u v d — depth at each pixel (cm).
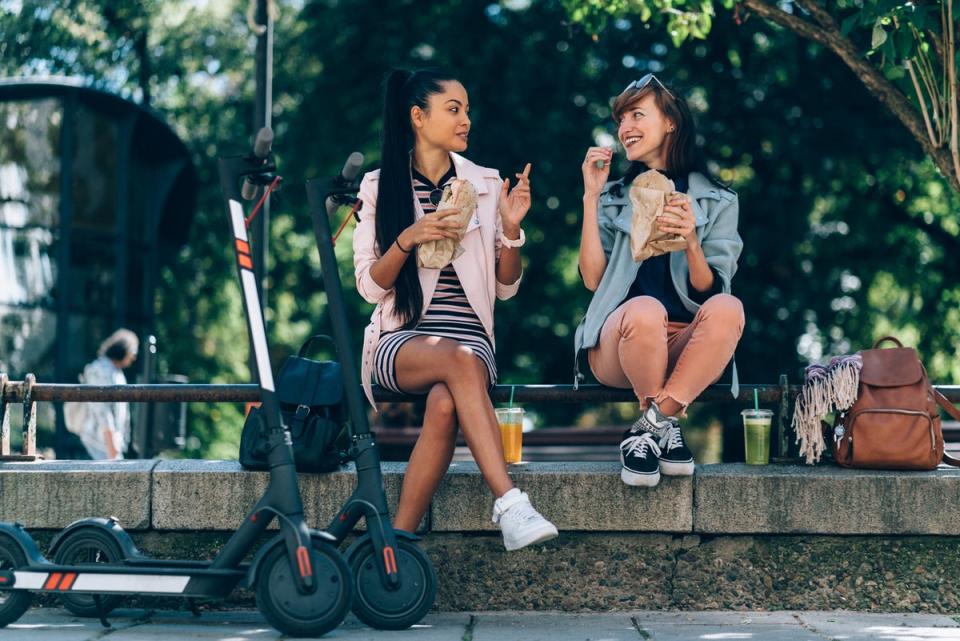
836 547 472
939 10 571
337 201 463
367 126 1622
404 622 412
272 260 1853
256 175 444
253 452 466
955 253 1523
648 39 1430
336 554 399
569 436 1099
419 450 441
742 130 1452
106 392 500
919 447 464
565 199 1478
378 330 469
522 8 1533
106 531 435
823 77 1422
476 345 455
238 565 413
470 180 476
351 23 1563
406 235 443
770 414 489
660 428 457
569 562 475
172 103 1936
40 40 1834
